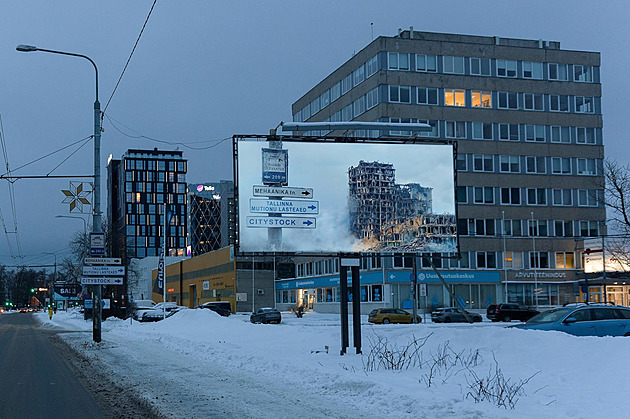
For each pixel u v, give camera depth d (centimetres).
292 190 1962
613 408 947
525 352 1559
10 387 1451
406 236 2020
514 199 6788
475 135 6706
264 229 1931
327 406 1070
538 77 6981
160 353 2238
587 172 7044
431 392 1126
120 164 17900
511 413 940
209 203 15975
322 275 7069
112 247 6519
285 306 8169
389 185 2034
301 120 8206
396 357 1662
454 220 2066
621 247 6022
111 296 6153
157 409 1087
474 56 6775
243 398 1180
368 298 6350
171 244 17212
